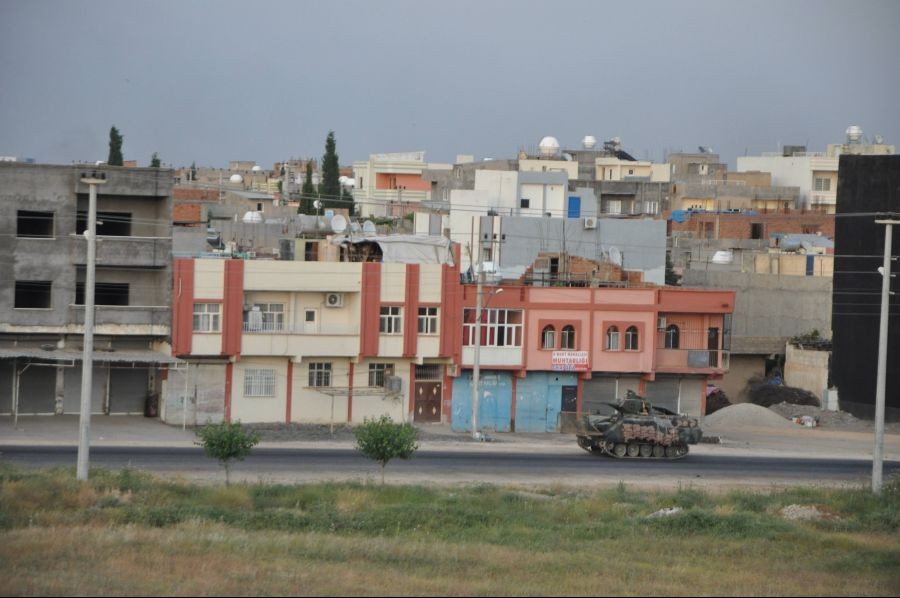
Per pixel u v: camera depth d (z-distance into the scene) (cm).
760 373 13550
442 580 4875
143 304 9706
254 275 9694
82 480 6531
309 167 18500
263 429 9475
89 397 6700
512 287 10350
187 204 14462
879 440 7756
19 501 6031
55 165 9319
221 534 5581
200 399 9638
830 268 15088
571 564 5372
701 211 18100
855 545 6275
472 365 10275
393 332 10075
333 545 5475
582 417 9288
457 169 19150
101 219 9656
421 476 7819
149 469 7512
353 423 10031
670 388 10950
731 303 10888
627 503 7194
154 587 4472
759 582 5175
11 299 9250
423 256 10512
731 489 7931
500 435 10131
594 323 10562
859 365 12312
